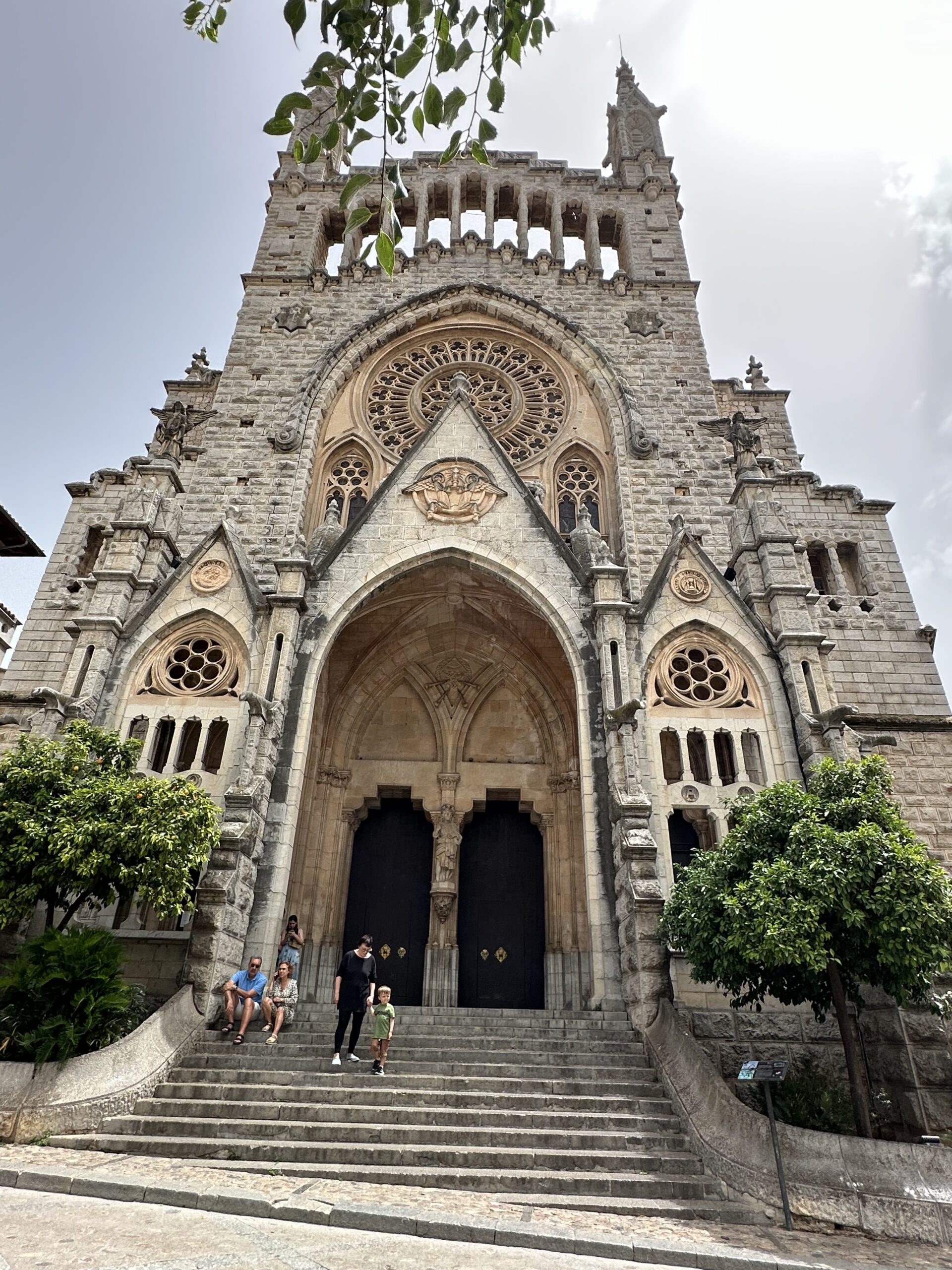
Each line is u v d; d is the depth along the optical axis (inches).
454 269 1429.6
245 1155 431.2
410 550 887.1
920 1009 601.0
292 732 783.1
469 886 987.9
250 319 1360.7
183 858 586.2
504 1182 406.9
